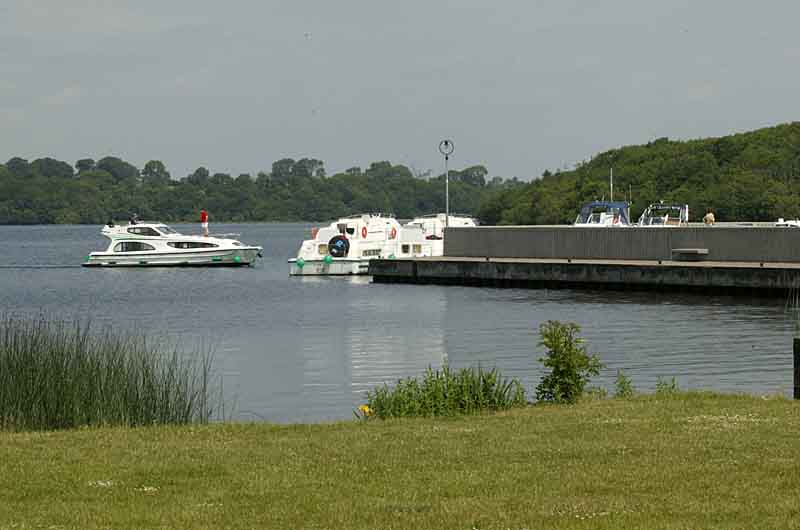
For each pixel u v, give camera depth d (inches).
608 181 7805.1
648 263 3654.0
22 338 1192.8
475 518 668.1
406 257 4660.4
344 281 4429.1
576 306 3102.9
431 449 872.3
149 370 1180.5
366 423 1021.2
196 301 3649.1
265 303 3491.6
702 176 7303.2
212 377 1807.3
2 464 827.4
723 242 3641.7
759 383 1659.7
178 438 944.3
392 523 661.3
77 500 722.8
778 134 7657.5
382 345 2298.2
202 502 714.8
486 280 3941.9
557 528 646.5
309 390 1674.5
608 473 776.3
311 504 706.8
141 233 5492.1
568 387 1164.5
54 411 1069.1
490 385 1130.7
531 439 905.5
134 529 655.8
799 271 3228.3
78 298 3887.8
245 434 961.5
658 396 1163.3
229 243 5487.2
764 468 781.3
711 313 2842.0
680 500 701.9
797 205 6653.5
